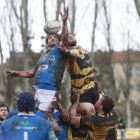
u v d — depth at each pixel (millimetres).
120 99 167500
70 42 16250
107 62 120312
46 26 14836
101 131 15703
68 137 16734
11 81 100562
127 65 122312
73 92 16281
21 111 11766
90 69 16250
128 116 121562
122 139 52812
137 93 161625
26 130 11414
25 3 70375
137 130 74062
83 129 17031
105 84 130750
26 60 71312
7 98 100000
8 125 11547
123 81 123375
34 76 15609
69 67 16078
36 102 13570
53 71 13820
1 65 97250
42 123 11648
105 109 15742
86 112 15914
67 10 13516
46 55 14297
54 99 13742
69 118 15766
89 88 16031
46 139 11641
